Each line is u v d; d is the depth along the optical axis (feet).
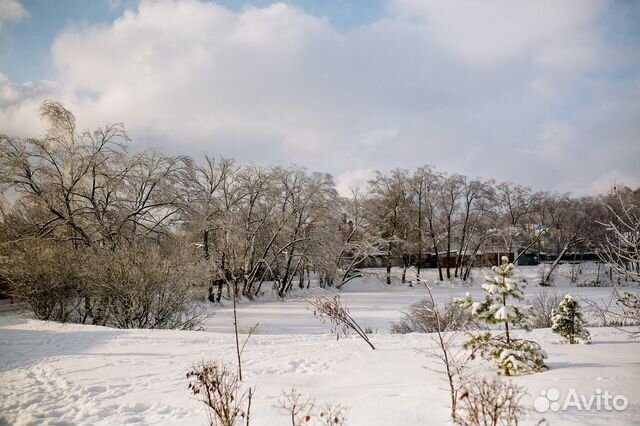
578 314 33.58
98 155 95.04
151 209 102.73
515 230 176.45
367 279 171.63
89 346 42.88
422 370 26.86
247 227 138.72
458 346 36.37
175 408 22.58
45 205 88.94
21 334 51.21
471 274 184.44
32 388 27.40
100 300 69.36
